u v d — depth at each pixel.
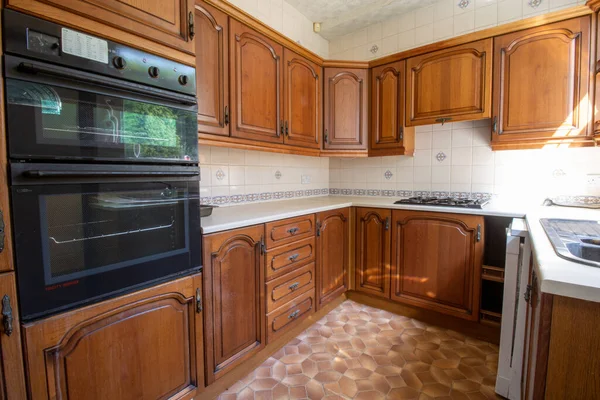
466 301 1.94
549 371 0.66
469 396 1.44
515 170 2.16
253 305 1.60
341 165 3.02
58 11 0.85
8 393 0.80
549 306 0.65
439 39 2.42
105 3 0.95
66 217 0.89
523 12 2.08
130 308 1.06
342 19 2.67
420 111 2.25
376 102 2.47
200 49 1.49
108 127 0.97
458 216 1.93
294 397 1.45
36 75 0.81
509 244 1.35
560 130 1.77
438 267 2.04
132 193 1.05
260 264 1.62
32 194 0.82
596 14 1.65
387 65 2.40
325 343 1.91
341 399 1.43
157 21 1.10
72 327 0.91
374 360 1.73
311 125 2.34
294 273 1.88
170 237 1.18
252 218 1.56
